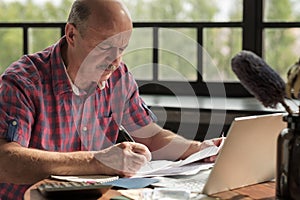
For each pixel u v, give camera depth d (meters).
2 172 1.66
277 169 1.34
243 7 3.18
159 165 1.72
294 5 3.10
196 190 1.48
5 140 1.71
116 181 1.55
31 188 1.48
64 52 1.92
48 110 1.87
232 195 1.42
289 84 1.30
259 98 1.32
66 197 1.38
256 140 1.46
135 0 3.35
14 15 3.52
